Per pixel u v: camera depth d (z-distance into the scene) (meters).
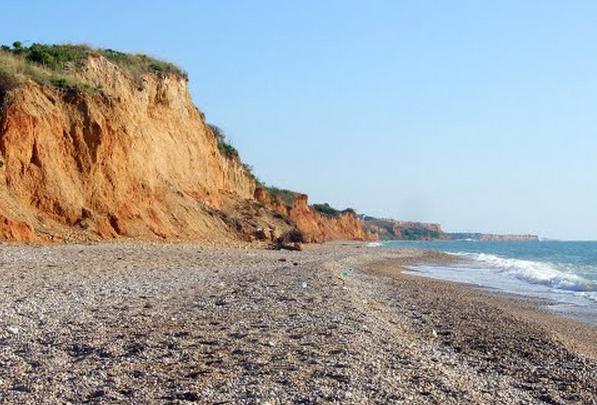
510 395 11.79
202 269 32.66
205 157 72.56
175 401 9.80
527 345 17.17
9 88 43.12
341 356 13.16
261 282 26.61
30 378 10.84
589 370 14.51
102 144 47.25
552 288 39.44
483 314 23.48
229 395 10.18
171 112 66.50
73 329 14.95
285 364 12.26
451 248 158.12
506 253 115.19
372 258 64.62
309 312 18.67
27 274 24.28
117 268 29.14
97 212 45.84
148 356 12.53
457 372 13.13
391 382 11.48
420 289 33.25
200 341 14.05
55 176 43.28
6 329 14.47
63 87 47.59
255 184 109.50
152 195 53.19
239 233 65.38
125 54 64.75
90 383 10.64
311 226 132.88
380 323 18.17
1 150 40.81
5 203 38.50
